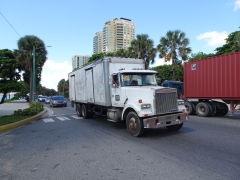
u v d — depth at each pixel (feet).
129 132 25.35
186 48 98.94
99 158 17.10
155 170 14.19
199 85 43.83
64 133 28.35
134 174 13.65
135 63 33.42
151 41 105.50
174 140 22.43
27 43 121.29
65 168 15.14
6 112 58.44
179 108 25.46
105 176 13.51
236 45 83.66
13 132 30.45
